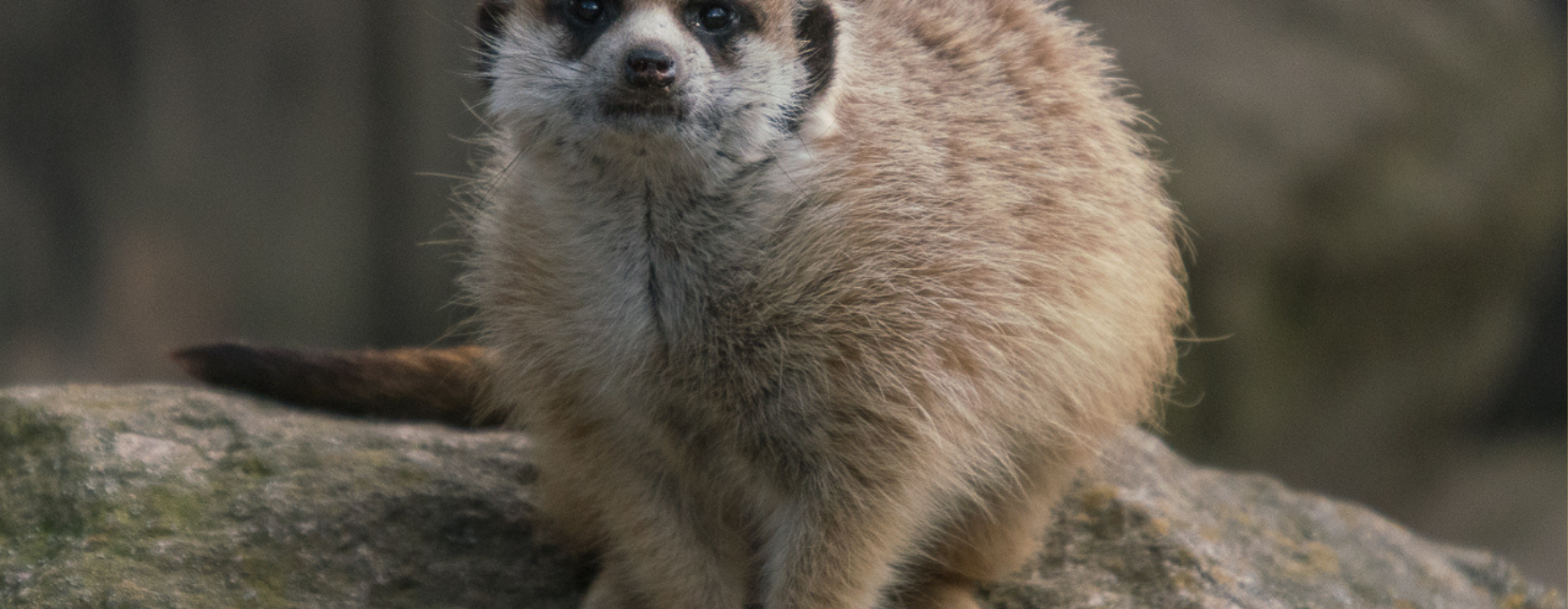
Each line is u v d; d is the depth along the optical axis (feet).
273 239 45.60
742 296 15.12
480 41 16.25
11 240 43.96
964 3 17.97
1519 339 53.72
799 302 15.06
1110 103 19.42
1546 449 57.47
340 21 45.24
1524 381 60.18
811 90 15.25
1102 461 20.74
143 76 44.83
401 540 17.19
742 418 15.57
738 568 16.81
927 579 17.79
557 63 15.08
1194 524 19.40
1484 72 46.68
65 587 15.66
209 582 16.08
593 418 16.08
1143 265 18.16
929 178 15.67
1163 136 41.55
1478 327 46.65
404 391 20.15
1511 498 53.88
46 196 44.47
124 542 16.35
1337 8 46.29
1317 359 43.24
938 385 15.46
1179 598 17.40
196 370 20.03
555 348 15.81
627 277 15.30
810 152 15.20
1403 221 42.96
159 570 16.06
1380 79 44.68
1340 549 20.47
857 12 16.74
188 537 16.55
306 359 19.86
